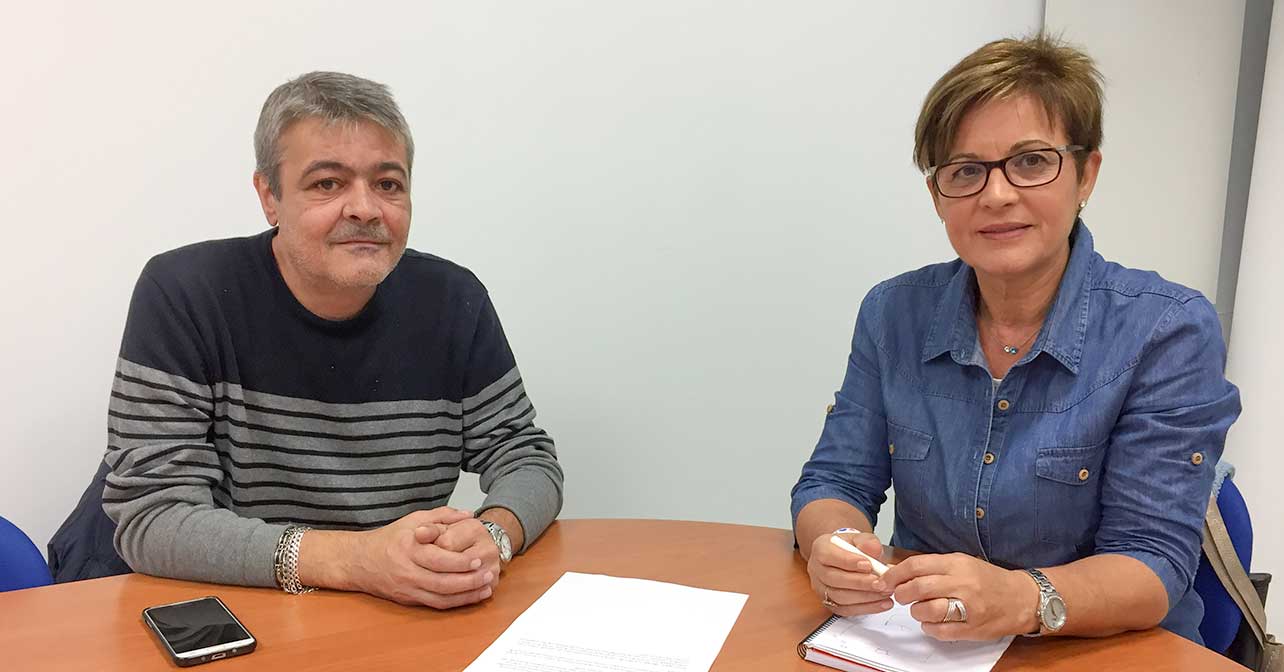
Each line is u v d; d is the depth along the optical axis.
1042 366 1.17
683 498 2.32
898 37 2.32
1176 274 2.43
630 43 2.09
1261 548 2.28
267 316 1.37
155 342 1.28
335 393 1.41
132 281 1.82
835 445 1.36
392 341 1.44
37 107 1.71
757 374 2.34
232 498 1.38
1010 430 1.18
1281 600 2.24
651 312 2.21
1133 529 1.08
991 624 0.93
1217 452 1.10
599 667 0.92
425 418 1.47
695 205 2.21
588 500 2.24
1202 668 0.93
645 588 1.12
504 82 2.01
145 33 1.76
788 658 0.95
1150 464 1.08
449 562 1.04
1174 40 2.35
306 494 1.42
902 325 1.32
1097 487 1.14
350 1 1.88
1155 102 2.36
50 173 1.73
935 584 0.93
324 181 1.26
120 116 1.76
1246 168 2.38
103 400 1.84
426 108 1.96
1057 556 1.18
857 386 1.36
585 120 2.08
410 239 1.98
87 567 1.37
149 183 1.80
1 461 1.76
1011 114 1.09
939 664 0.92
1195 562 1.08
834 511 1.24
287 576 1.10
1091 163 1.16
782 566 1.21
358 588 1.10
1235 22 2.35
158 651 0.94
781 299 2.33
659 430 2.27
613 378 2.21
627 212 2.15
